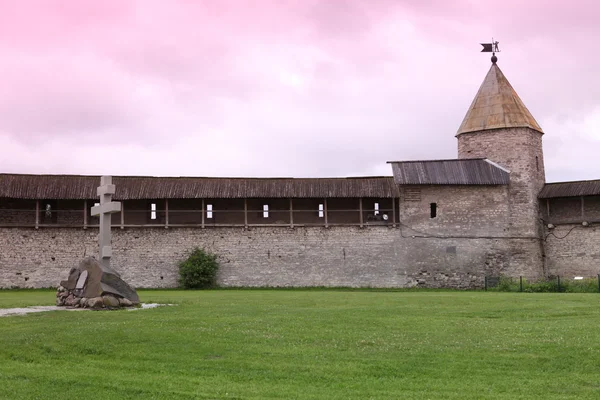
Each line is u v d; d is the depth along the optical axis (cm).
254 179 5031
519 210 5141
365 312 2348
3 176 4794
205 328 1898
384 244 5047
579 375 1424
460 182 5056
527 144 5222
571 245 5153
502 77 5459
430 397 1280
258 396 1291
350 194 4972
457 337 1788
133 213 5103
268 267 4975
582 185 5144
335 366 1497
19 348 1658
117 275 2588
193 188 4941
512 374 1438
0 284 4784
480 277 5047
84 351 1631
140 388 1340
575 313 2341
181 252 4959
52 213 5006
